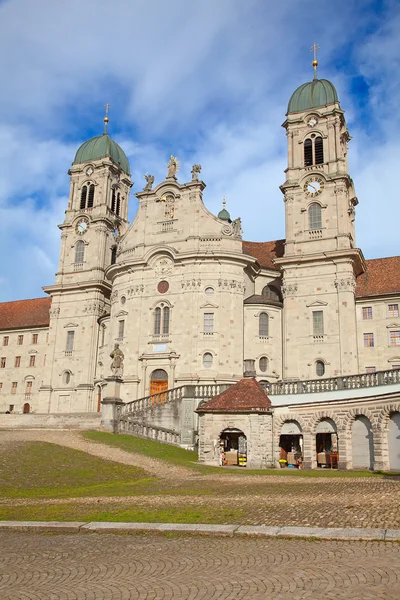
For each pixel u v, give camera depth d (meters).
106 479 28.92
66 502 20.92
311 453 37.69
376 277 63.69
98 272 74.69
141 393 60.50
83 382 71.44
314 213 62.91
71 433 43.31
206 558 11.65
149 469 32.19
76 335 73.94
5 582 10.45
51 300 84.25
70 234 78.44
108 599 9.34
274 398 41.66
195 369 58.72
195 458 39.91
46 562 11.83
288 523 14.73
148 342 62.09
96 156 79.81
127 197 83.44
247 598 9.11
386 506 16.28
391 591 9.09
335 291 59.34
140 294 64.06
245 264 62.62
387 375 35.72
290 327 60.12
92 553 12.48
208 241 63.09
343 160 64.56
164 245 63.41
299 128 66.06
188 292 61.34
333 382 39.19
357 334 61.00
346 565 10.57
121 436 44.44
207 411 39.16
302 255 60.81
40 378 83.69
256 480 27.28
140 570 10.98
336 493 20.27
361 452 35.66
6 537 14.64
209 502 18.94
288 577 10.07
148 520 15.81
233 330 60.06
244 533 13.55
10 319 90.06
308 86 67.50
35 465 30.16
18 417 55.00
